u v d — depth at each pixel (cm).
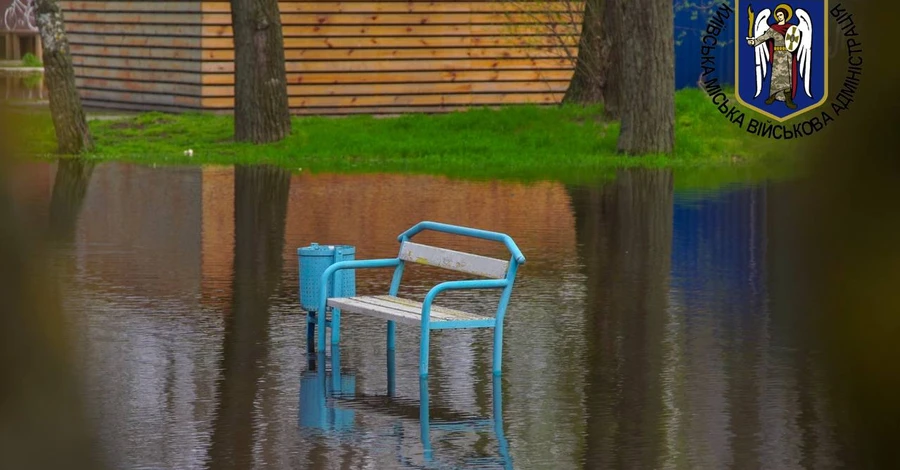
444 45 6344
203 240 2978
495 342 1833
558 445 1498
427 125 5353
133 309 2259
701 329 2134
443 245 2961
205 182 4059
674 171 4459
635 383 1788
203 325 2142
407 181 4150
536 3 6297
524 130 5250
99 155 4753
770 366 1884
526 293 2444
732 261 2777
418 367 1886
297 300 2352
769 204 3619
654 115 4772
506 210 3494
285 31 6144
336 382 1791
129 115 6228
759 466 1427
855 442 1516
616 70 5312
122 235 3042
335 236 3034
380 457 1450
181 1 6175
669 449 1485
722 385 1775
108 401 1680
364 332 2136
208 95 6100
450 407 1666
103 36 6706
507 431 1555
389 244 2933
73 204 3544
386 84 6303
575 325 2169
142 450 1473
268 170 4416
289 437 1527
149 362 1891
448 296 2427
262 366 1878
